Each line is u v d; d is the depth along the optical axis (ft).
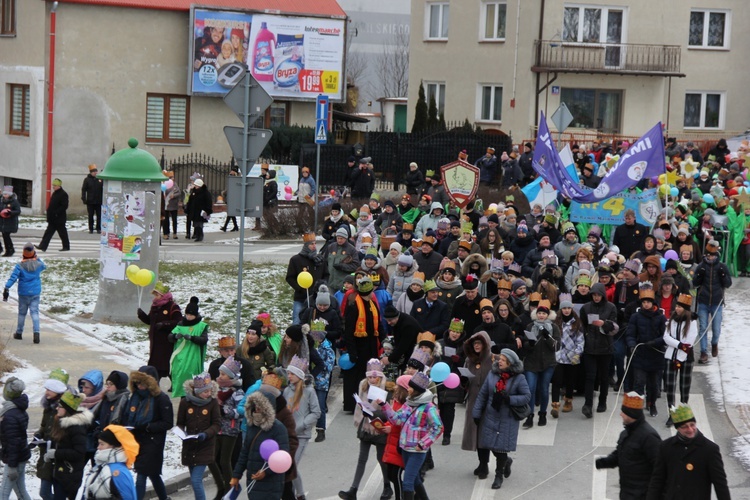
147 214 111.34
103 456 52.65
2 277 134.51
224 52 225.15
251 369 70.74
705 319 104.63
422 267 103.76
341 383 99.09
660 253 115.85
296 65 233.55
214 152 228.43
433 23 271.69
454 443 81.76
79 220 200.54
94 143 218.79
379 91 465.06
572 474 73.46
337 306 88.28
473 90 262.67
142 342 104.22
